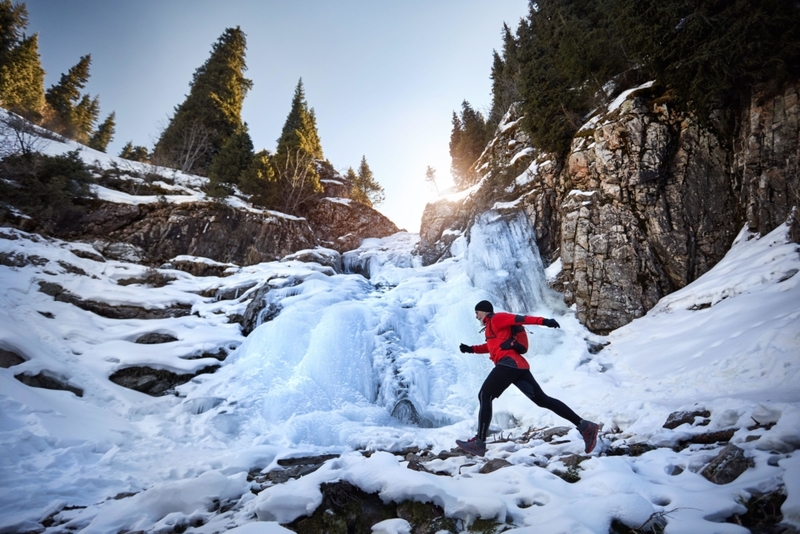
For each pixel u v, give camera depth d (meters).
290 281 12.82
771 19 8.03
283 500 2.94
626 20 10.41
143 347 9.09
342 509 3.00
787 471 2.43
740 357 5.40
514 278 11.34
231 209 17.17
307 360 8.48
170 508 3.36
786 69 8.24
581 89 12.56
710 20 8.66
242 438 6.57
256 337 9.42
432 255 17.97
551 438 4.90
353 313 9.41
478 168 20.47
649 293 9.25
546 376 7.99
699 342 6.85
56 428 5.58
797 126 8.16
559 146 12.44
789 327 5.14
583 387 6.99
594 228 10.23
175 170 20.80
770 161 8.45
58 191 13.39
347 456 3.66
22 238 12.01
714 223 9.27
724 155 9.49
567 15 16.75
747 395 4.35
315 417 6.80
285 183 25.98
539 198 12.45
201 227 16.09
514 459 3.81
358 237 27.17
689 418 4.00
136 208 15.23
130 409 7.36
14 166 13.59
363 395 8.20
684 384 5.70
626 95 10.66
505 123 20.03
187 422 7.02
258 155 23.97
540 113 12.84
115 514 3.29
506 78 22.95
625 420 4.86
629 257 9.64
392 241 26.80
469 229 15.18
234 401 7.58
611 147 10.38
